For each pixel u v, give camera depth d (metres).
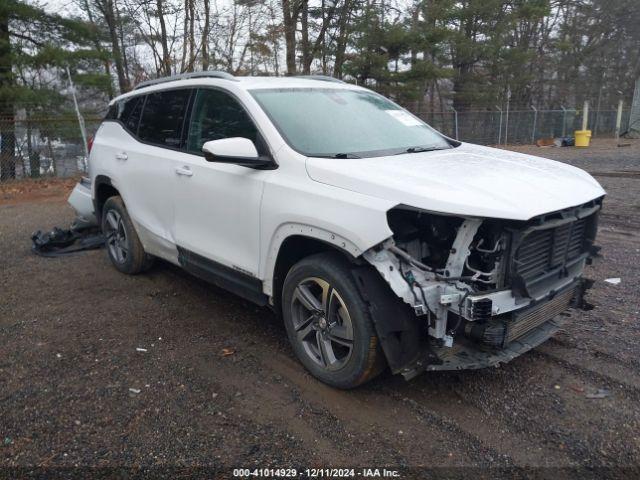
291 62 17.75
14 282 5.54
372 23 22.66
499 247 2.95
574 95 38.03
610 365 3.66
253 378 3.57
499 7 29.22
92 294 5.16
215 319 4.55
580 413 3.14
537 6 29.52
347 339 3.21
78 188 6.95
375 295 3.05
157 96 5.04
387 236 2.88
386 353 3.03
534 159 3.99
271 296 3.74
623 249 6.41
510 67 31.25
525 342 3.36
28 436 2.96
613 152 21.02
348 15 21.23
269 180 3.56
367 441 2.92
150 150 4.86
